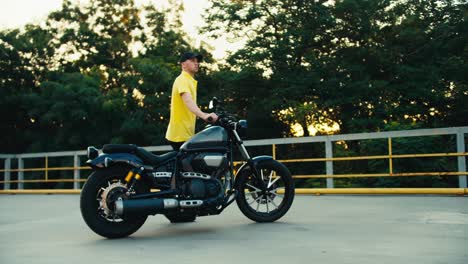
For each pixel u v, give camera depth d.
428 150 10.75
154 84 23.75
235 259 3.39
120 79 26.38
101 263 3.38
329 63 20.98
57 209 7.41
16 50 26.59
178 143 5.02
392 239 4.05
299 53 22.22
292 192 5.31
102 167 4.39
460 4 21.02
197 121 22.61
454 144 11.40
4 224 5.67
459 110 20.11
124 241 4.27
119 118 24.48
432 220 5.09
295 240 4.09
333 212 5.96
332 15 21.42
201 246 3.92
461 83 20.05
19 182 12.99
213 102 4.96
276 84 22.03
